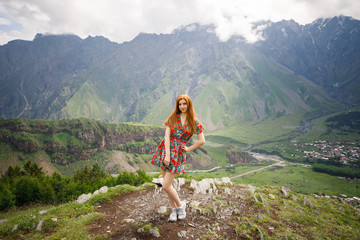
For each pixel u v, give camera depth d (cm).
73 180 4394
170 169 542
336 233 793
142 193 962
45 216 699
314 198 1373
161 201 838
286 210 879
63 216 702
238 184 1268
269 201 923
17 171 4862
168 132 547
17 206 1769
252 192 1029
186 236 545
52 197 2011
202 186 1020
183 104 524
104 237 532
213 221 648
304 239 648
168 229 570
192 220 637
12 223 655
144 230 557
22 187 1856
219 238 553
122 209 758
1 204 1619
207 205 779
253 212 775
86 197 978
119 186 1033
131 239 522
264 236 600
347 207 1309
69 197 2339
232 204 811
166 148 530
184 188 1039
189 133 542
